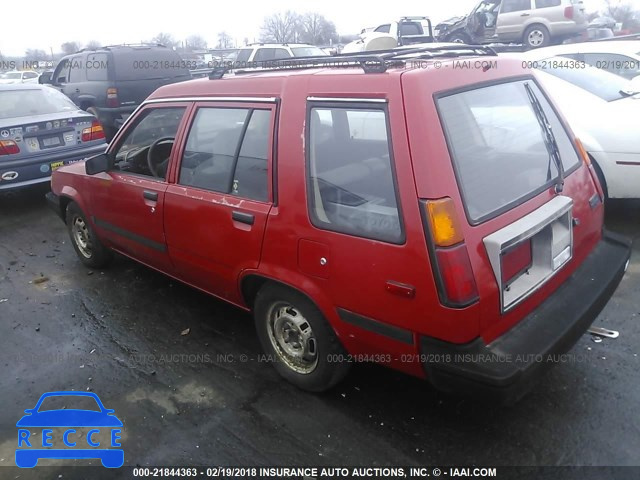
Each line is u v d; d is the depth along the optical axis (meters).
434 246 2.37
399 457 2.76
